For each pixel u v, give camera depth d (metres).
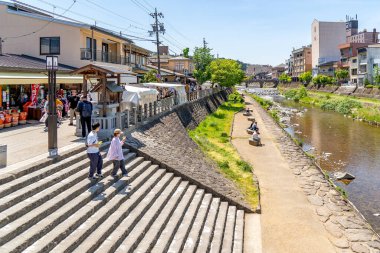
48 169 9.77
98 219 8.37
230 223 12.02
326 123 47.81
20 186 8.41
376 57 77.19
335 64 99.50
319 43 113.50
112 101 16.69
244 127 38.53
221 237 10.62
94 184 10.23
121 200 9.88
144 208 10.02
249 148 27.31
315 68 112.50
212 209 12.49
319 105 73.19
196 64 68.12
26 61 25.16
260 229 12.45
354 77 85.62
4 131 16.33
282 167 21.73
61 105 19.47
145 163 13.70
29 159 10.41
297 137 37.19
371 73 77.38
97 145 10.30
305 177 19.64
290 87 129.12
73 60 30.31
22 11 30.69
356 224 13.26
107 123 15.36
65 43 30.30
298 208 14.69
